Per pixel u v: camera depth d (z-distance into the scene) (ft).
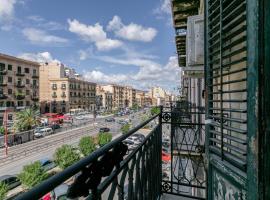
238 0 6.90
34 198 2.63
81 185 4.03
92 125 215.10
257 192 5.44
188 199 15.35
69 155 86.33
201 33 15.26
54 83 273.13
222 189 7.90
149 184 10.51
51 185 2.97
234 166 7.13
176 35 30.96
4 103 171.12
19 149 117.29
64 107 270.67
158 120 16.76
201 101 37.11
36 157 102.89
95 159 4.27
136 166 8.03
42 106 254.27
